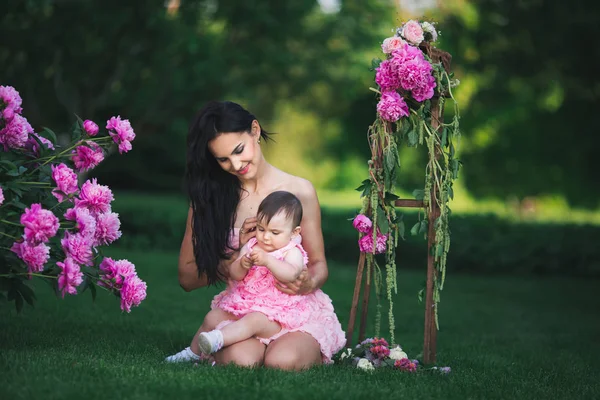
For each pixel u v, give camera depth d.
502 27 15.70
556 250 12.38
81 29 13.83
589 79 16.11
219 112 4.28
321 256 4.57
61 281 3.85
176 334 5.73
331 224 14.12
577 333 7.16
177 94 15.89
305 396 3.45
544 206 25.88
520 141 24.81
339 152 31.50
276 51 15.91
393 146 4.48
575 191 25.38
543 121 23.61
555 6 14.83
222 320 4.37
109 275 4.17
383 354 4.45
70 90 15.48
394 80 4.37
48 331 5.30
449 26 18.59
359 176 31.20
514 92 20.97
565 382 4.48
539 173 25.64
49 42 13.74
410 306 8.45
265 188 4.56
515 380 4.36
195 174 4.44
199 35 14.77
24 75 14.30
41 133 4.38
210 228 4.45
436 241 4.43
